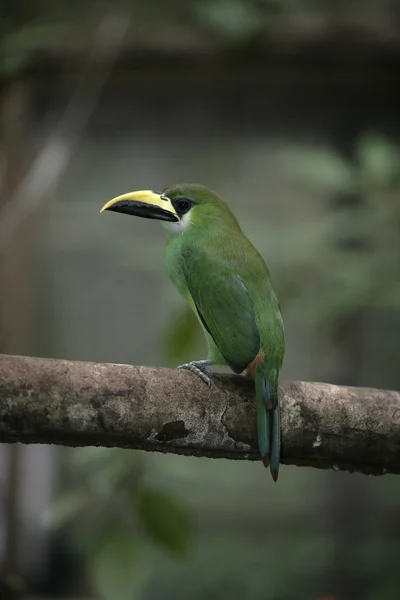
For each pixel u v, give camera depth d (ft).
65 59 37.22
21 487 36.32
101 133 41.47
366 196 32.89
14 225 37.60
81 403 19.97
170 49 36.47
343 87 38.22
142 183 44.65
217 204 26.40
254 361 22.72
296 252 32.89
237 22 35.19
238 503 44.32
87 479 28.12
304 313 32.37
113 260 46.09
